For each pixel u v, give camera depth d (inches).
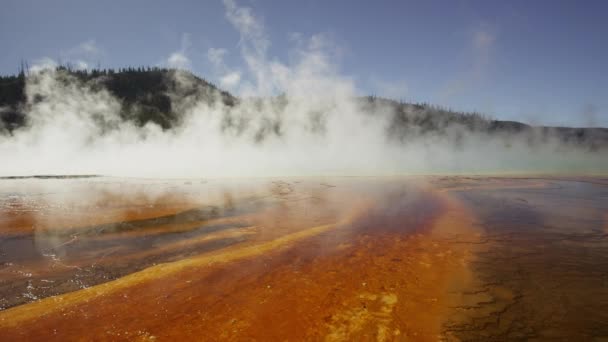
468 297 163.9
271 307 151.9
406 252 229.9
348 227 298.2
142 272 189.0
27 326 133.9
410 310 150.9
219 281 179.2
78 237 261.4
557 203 424.8
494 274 192.2
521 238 265.3
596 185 613.0
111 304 152.5
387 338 129.6
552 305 156.3
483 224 311.4
